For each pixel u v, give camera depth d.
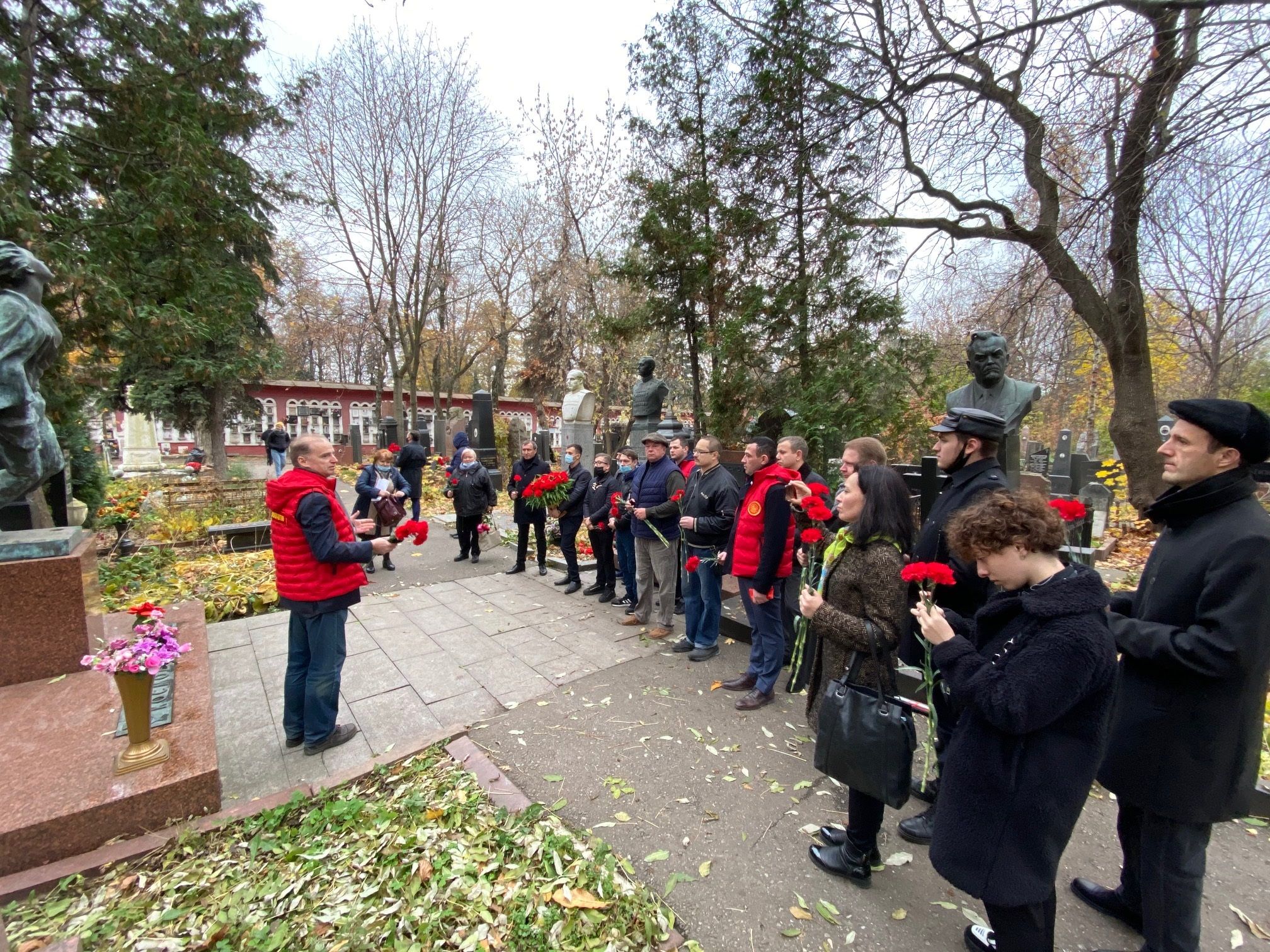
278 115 11.51
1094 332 6.84
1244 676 1.59
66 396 6.47
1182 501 1.74
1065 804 1.48
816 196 7.77
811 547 2.58
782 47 7.27
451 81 16.78
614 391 18.89
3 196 5.16
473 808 2.53
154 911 2.00
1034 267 6.13
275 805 2.52
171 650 2.46
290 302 24.52
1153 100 4.37
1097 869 2.32
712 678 3.96
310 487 2.86
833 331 7.74
